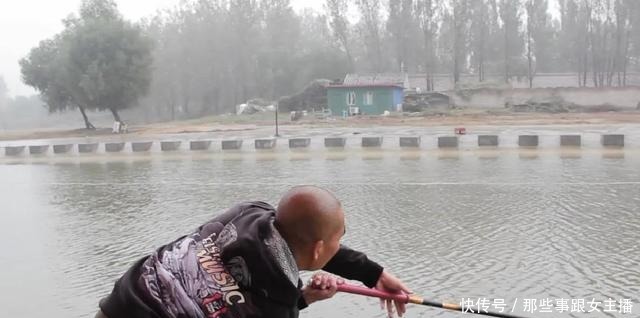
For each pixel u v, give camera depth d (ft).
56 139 144.25
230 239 6.48
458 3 215.10
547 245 29.37
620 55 220.64
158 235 35.99
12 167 83.41
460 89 181.37
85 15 174.81
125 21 168.76
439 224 35.09
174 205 46.11
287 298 6.50
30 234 37.99
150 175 66.13
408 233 33.14
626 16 213.46
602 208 37.91
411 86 223.30
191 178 61.52
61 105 173.58
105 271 28.43
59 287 26.05
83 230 38.45
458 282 24.22
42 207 48.62
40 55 170.60
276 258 6.39
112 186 58.95
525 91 169.89
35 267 29.53
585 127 107.34
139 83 167.43
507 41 230.27
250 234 6.41
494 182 49.96
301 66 245.86
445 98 176.96
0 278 27.76
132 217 42.14
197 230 6.95
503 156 68.80
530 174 53.93
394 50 255.50
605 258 26.78
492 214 37.32
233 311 6.31
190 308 6.25
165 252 6.70
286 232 6.65
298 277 6.79
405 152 76.43
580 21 231.71
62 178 67.72
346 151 80.43
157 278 6.41
